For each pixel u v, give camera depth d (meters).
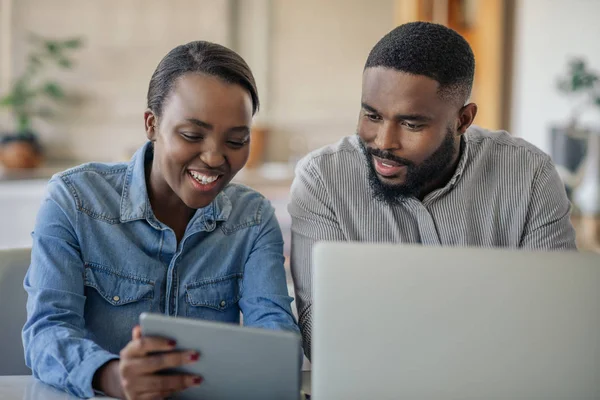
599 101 3.84
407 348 0.93
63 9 4.53
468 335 0.92
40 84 4.55
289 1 4.72
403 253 0.92
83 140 4.65
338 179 1.54
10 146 4.12
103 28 4.58
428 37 1.31
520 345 0.92
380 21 4.77
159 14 4.62
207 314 1.37
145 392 0.98
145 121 1.31
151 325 0.96
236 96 1.20
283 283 1.39
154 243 1.34
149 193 1.36
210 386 0.99
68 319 1.23
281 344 0.92
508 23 4.27
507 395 0.92
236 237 1.40
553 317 0.91
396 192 1.42
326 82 4.82
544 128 4.16
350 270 0.93
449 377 0.93
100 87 4.62
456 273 0.92
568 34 4.01
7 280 1.46
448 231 1.52
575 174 3.69
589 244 3.52
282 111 4.82
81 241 1.30
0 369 1.45
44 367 1.16
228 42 4.71
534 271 0.91
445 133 1.36
